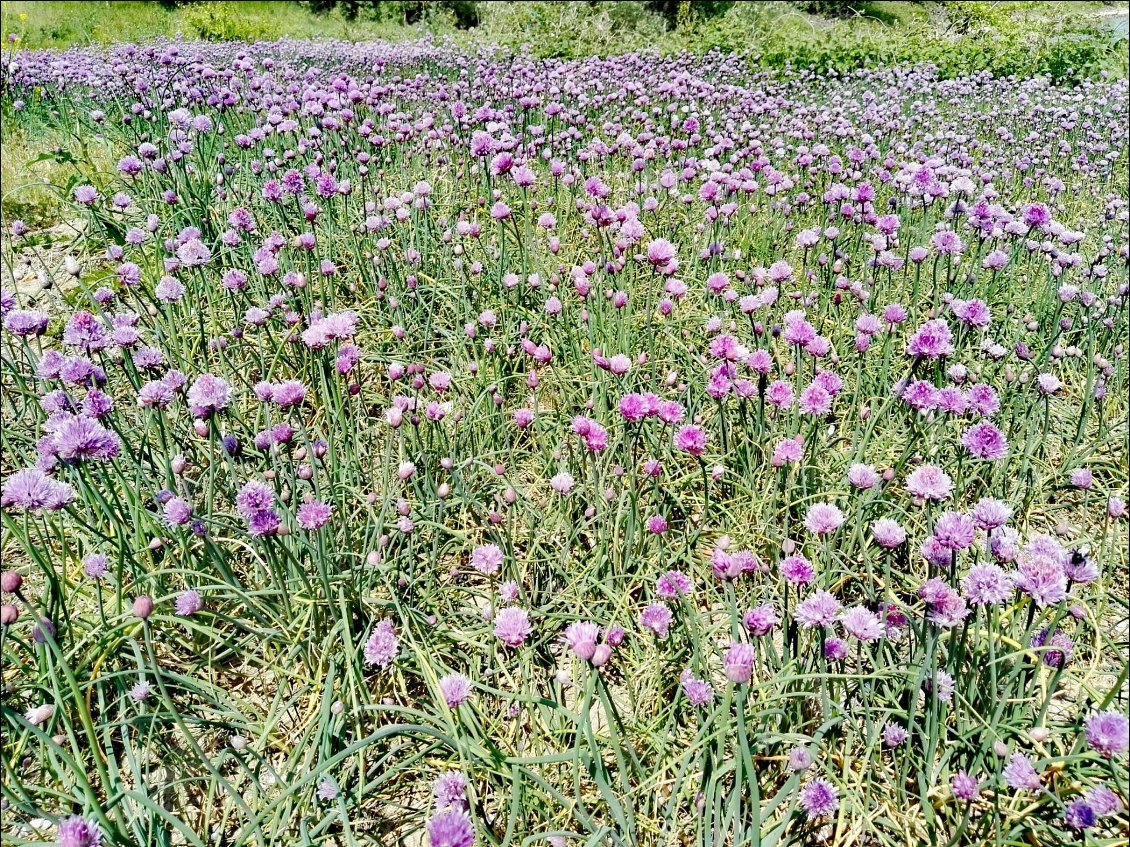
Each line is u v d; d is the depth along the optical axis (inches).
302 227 161.6
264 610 77.6
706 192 145.2
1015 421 111.9
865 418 104.3
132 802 65.9
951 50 458.0
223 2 650.8
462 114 208.8
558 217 173.8
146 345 123.6
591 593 86.4
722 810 63.3
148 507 91.4
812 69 441.4
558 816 64.0
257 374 125.0
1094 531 101.8
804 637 76.7
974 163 227.3
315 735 68.2
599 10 590.2
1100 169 232.5
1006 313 139.5
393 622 82.2
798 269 160.9
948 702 64.8
